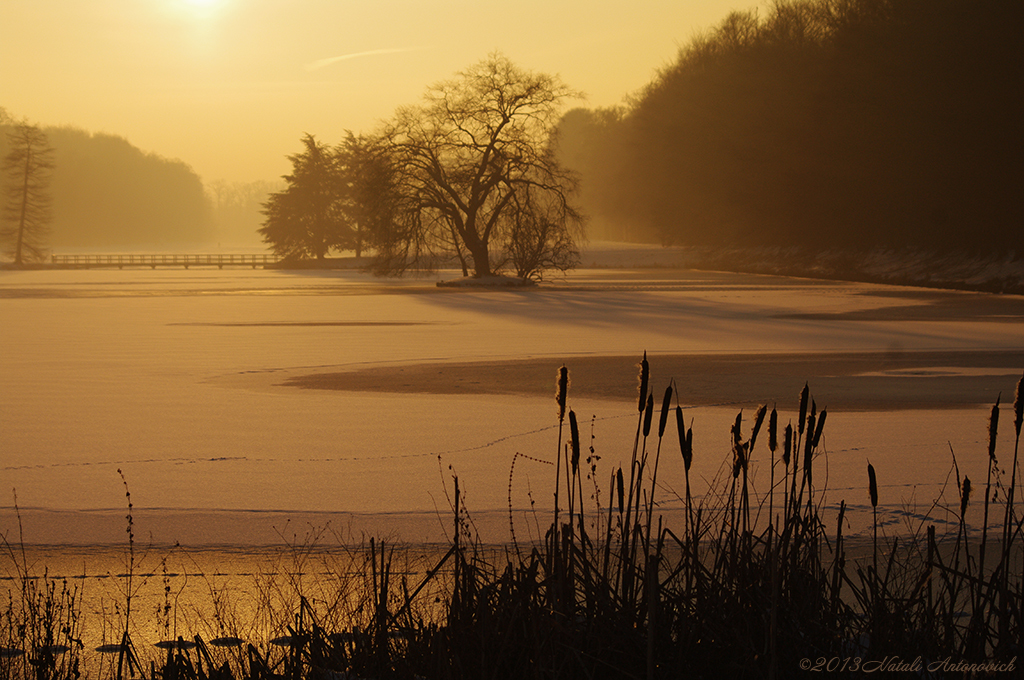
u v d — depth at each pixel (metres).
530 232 71.62
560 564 3.92
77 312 43.91
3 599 6.07
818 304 49.53
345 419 15.02
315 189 130.25
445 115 71.75
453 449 12.42
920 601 4.00
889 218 85.69
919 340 29.64
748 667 3.78
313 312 44.06
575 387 19.02
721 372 21.55
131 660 4.53
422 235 71.50
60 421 14.82
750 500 8.89
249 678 4.29
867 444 12.46
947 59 69.19
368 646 4.19
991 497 9.10
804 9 109.38
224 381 20.14
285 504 9.28
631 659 3.81
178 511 8.98
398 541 7.73
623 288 68.25
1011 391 18.25
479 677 3.86
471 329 34.25
